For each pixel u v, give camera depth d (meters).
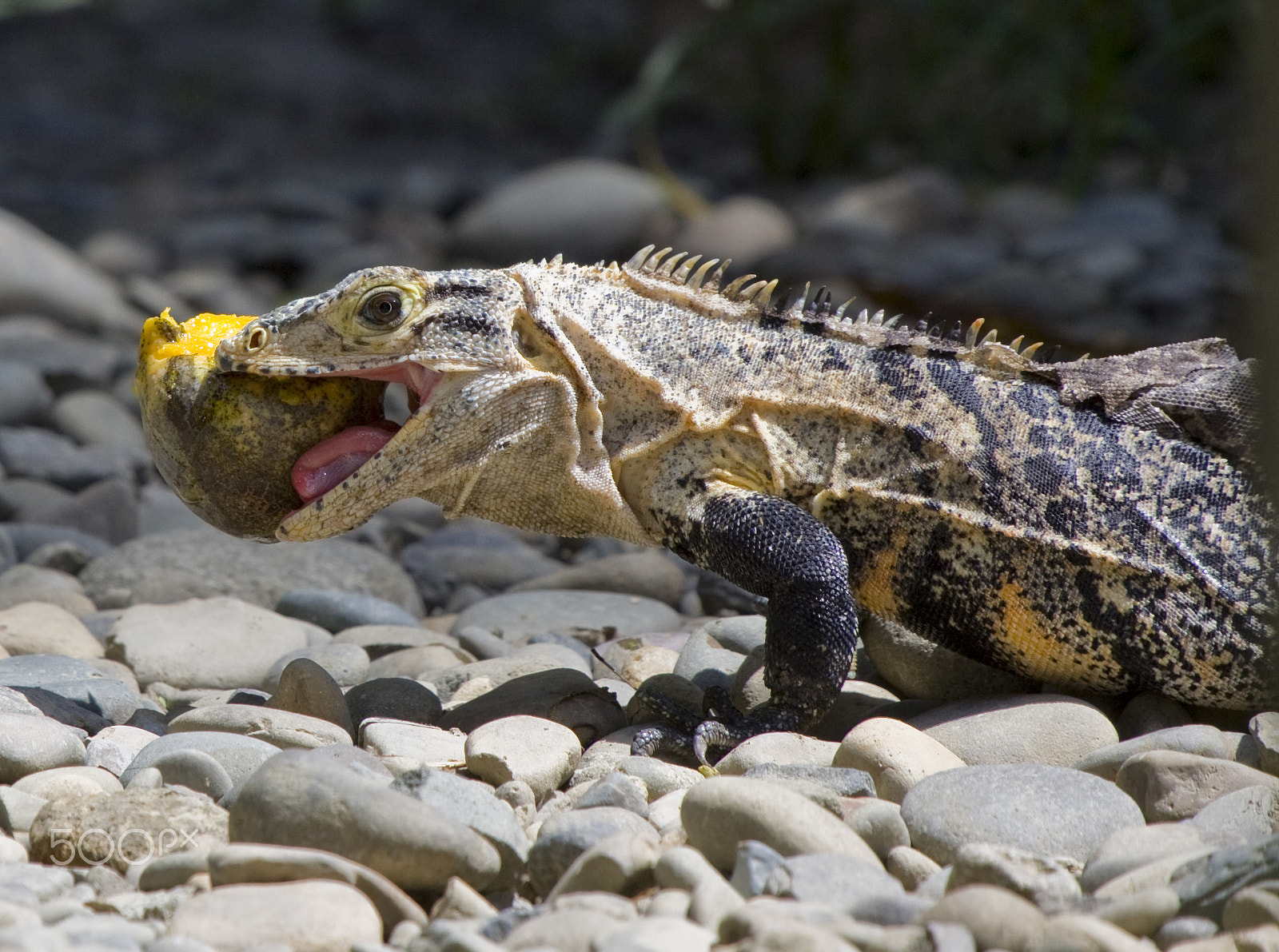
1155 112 30.16
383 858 5.73
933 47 28.03
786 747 7.10
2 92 38.00
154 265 23.92
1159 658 7.68
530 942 5.16
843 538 7.95
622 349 7.98
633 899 5.68
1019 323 18.41
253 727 7.25
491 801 6.18
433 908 5.74
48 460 14.12
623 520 8.00
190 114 36.81
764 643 8.59
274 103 37.94
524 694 7.99
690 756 7.45
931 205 25.17
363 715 7.95
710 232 24.05
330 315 7.55
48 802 6.43
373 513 7.78
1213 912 5.37
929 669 8.36
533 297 7.89
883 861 6.18
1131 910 5.37
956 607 7.89
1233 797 6.18
